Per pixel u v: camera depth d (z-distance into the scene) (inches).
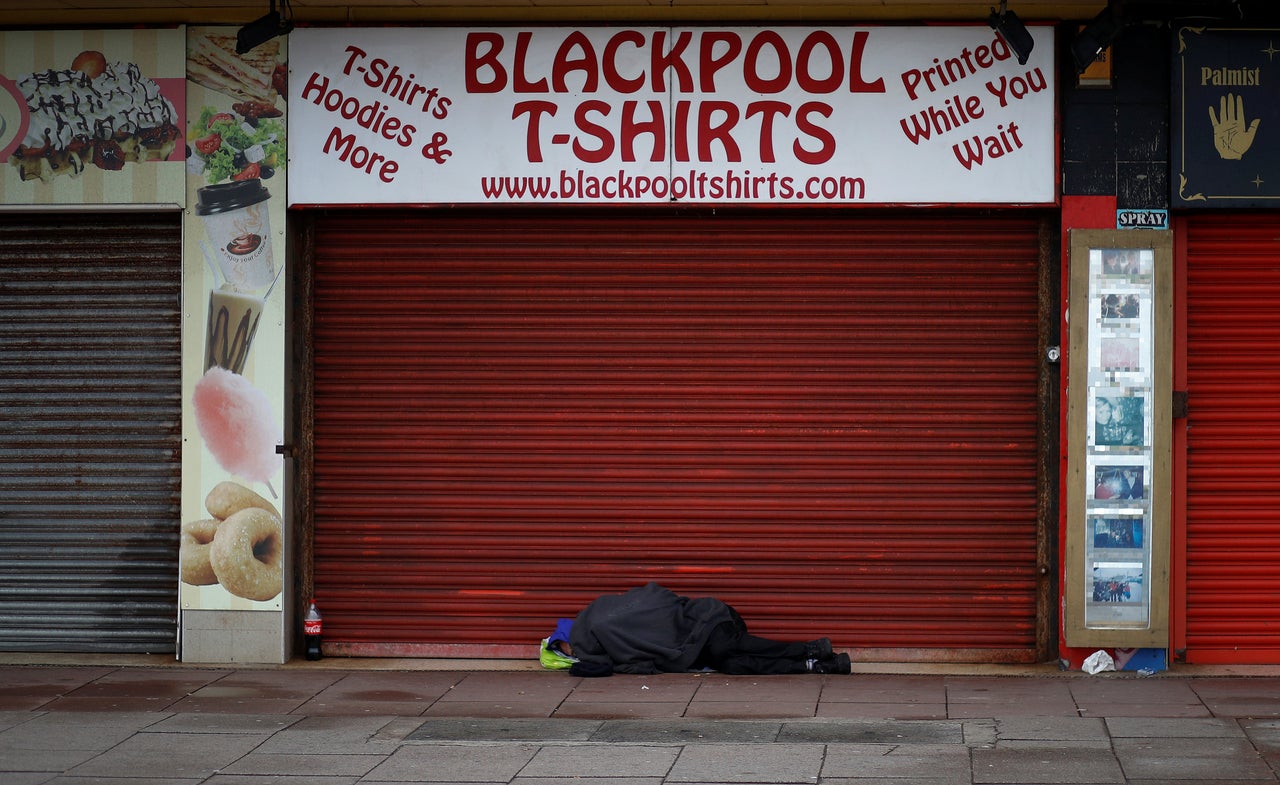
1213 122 366.3
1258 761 278.2
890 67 373.4
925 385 383.9
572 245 389.4
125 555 396.2
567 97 379.6
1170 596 373.1
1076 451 368.2
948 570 383.9
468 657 392.2
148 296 394.3
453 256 391.2
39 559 398.3
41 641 398.3
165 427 394.0
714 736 305.1
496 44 380.5
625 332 389.4
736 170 376.8
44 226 397.4
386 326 392.8
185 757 291.6
